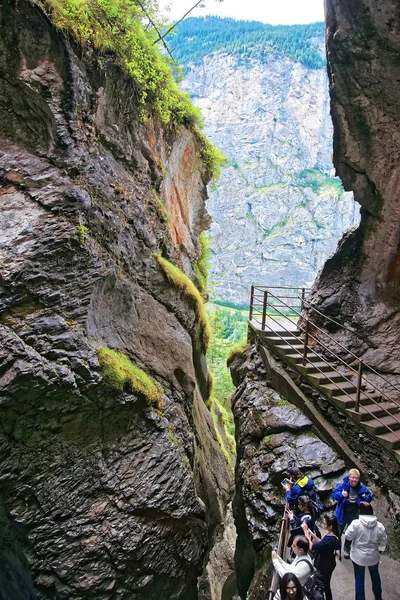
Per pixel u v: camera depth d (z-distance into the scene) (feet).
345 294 39.22
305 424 34.53
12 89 25.68
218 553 53.47
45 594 26.02
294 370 36.81
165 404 32.40
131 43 31.19
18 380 23.49
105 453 27.91
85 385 25.73
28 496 25.43
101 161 29.40
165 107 37.06
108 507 27.48
